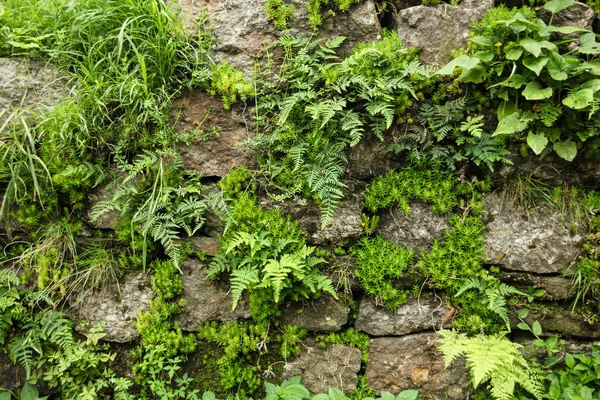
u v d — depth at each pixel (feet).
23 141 9.24
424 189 10.10
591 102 8.96
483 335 9.50
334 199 10.02
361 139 10.16
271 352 10.06
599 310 9.75
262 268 9.74
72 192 9.86
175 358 9.77
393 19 10.77
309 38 10.24
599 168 9.84
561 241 9.78
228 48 10.26
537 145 9.09
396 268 9.96
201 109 10.29
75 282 9.72
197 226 9.64
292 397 8.95
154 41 9.89
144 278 10.03
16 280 9.37
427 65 9.95
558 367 9.71
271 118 10.18
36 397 9.06
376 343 10.03
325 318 10.05
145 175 9.97
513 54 9.06
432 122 9.87
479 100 9.84
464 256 9.90
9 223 9.70
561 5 9.66
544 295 9.80
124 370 9.75
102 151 9.94
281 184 10.16
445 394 9.73
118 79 9.67
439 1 10.28
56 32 9.98
